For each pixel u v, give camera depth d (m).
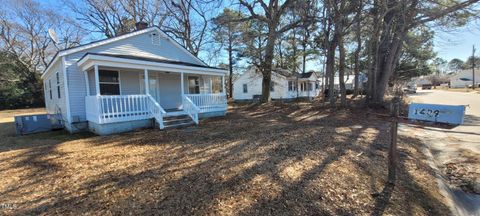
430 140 7.47
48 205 3.18
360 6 12.80
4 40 24.80
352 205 3.15
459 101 20.55
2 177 4.25
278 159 4.81
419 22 11.82
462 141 7.34
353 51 25.56
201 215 2.87
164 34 12.59
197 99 11.80
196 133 7.88
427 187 3.82
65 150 6.16
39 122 10.00
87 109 9.57
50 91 13.55
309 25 15.65
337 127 8.86
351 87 44.94
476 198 3.80
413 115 3.50
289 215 2.89
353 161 4.72
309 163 4.58
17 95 24.66
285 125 9.48
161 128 8.99
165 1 21.89
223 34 20.80
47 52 27.48
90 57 8.12
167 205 3.10
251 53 18.72
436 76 82.25
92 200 3.28
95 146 6.55
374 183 3.82
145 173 4.21
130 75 11.25
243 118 12.04
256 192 3.42
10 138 8.41
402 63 33.19
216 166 4.47
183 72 10.97
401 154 5.41
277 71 25.98
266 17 17.48
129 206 3.09
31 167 4.77
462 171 4.83
